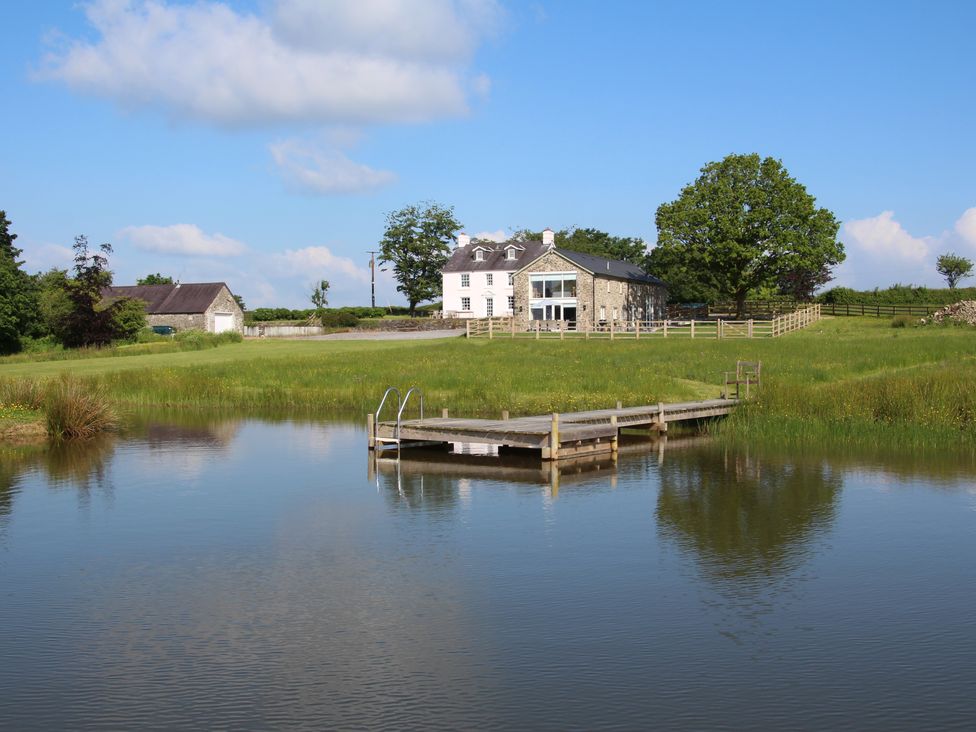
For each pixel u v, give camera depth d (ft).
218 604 34.58
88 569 39.24
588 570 38.24
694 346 153.89
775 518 46.73
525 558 40.04
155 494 54.24
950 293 267.59
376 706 26.02
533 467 62.23
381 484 56.75
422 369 119.96
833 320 220.02
